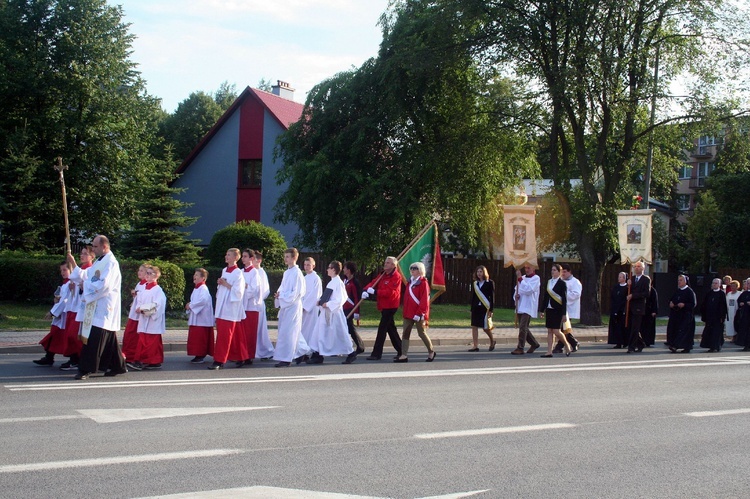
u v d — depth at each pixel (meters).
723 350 20.20
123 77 35.25
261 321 13.69
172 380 10.86
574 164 29.38
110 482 5.64
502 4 24.55
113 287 10.91
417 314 14.12
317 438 7.37
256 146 39.62
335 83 29.03
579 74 23.12
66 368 11.77
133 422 7.83
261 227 25.66
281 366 13.14
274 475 5.98
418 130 27.98
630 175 27.50
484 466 6.51
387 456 6.74
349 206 26.75
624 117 25.61
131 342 12.42
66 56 32.88
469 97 27.25
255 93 39.53
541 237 33.62
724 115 24.27
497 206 31.41
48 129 32.34
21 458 6.27
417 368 13.21
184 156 59.91
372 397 9.88
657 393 11.14
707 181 48.88
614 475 6.38
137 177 35.44
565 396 10.53
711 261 50.19
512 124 26.39
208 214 40.59
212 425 7.81
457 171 26.22
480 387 11.10
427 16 26.22
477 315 17.17
